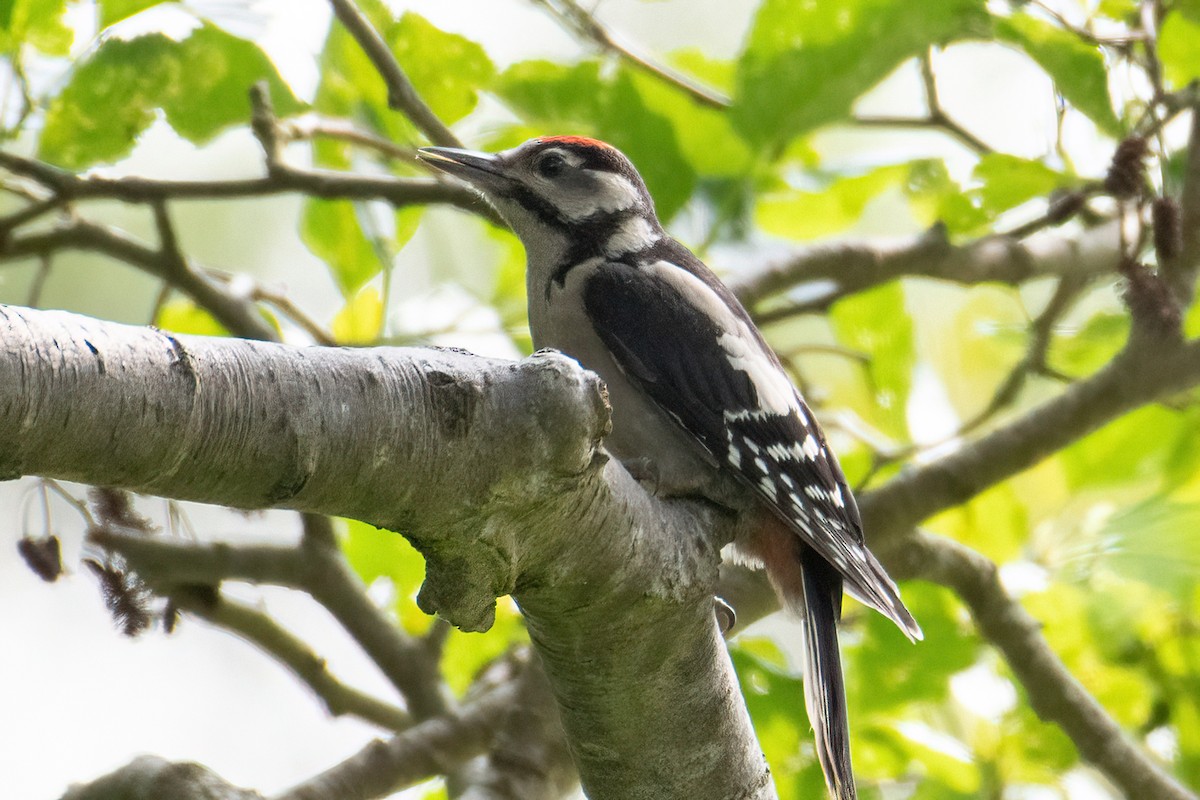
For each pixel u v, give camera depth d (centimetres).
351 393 474
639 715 616
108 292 1339
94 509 849
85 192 940
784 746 995
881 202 1423
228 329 1030
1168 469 1129
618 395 851
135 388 423
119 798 727
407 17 989
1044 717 1014
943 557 1005
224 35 903
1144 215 988
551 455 504
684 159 1017
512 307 1124
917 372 1232
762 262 1036
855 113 1102
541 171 909
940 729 1093
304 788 857
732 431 825
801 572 834
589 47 1045
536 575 550
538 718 904
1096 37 959
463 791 978
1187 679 1093
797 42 943
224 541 961
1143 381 983
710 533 603
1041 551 1155
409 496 494
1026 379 1150
